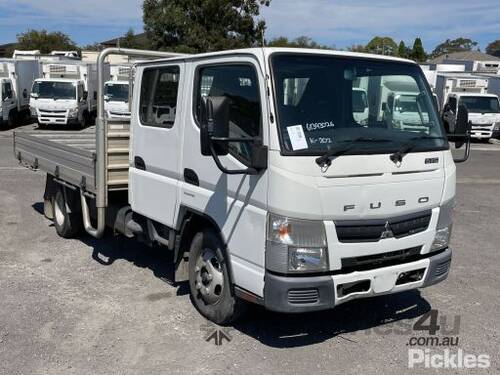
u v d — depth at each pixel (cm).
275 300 398
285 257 392
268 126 392
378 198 414
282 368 415
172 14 3250
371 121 431
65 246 709
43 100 2377
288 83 400
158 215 527
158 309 515
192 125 469
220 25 3300
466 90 2672
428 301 559
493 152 2114
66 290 560
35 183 1137
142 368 411
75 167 647
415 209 438
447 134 472
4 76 2469
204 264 485
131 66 635
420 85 470
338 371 414
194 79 470
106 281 588
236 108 423
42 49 6738
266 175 394
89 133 834
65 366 411
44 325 478
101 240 739
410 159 431
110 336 460
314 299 401
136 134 553
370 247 414
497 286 612
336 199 396
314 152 392
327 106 412
